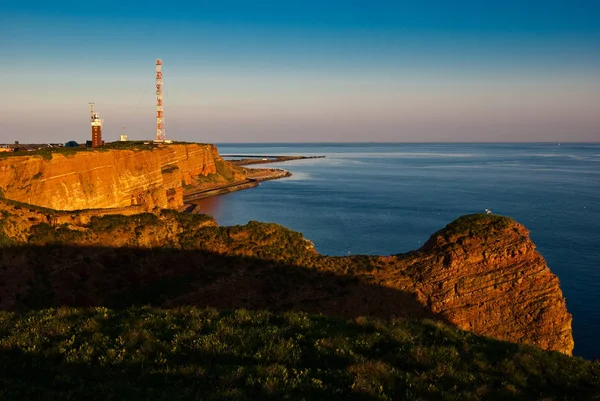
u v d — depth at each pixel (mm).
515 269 25266
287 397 10070
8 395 9570
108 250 27000
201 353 12031
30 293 24000
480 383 11531
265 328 13672
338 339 13031
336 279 26375
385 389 10805
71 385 10461
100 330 13422
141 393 10031
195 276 26531
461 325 24688
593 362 13852
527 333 24156
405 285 25828
